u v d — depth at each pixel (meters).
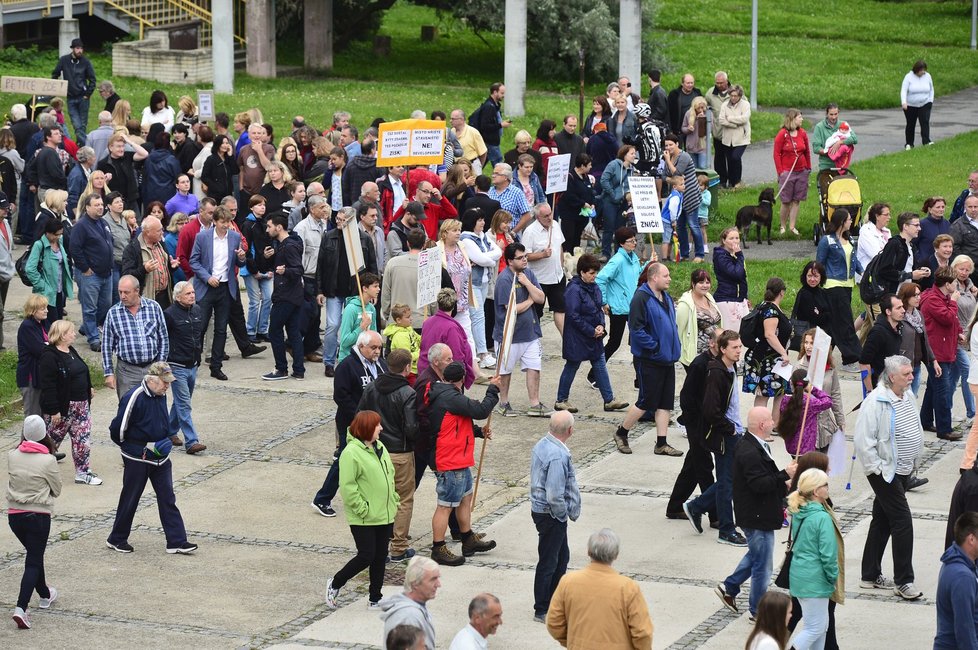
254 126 53.53
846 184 54.47
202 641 28.11
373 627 28.92
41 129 57.78
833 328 43.41
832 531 25.75
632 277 42.75
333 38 106.19
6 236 46.19
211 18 94.38
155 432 32.38
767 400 38.03
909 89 76.56
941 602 24.66
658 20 122.38
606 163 57.25
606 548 23.81
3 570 31.95
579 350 41.22
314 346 47.50
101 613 29.50
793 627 26.84
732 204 63.91
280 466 38.34
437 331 36.34
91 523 34.56
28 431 29.39
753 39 89.69
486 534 33.72
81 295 46.78
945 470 37.03
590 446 39.34
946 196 63.47
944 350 38.62
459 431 31.36
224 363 47.34
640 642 23.59
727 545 32.72
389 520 29.45
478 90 93.50
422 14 126.12
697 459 33.16
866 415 29.66
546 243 44.78
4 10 89.00
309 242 45.59
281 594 30.62
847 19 126.38
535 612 28.95
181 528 32.75
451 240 41.81
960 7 132.00
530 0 96.69
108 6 92.81
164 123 64.06
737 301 42.06
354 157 50.31
